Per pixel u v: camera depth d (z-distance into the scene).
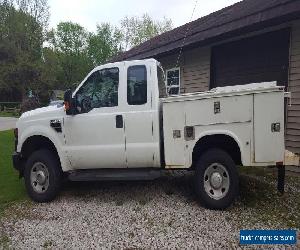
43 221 5.22
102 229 4.84
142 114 5.59
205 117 5.26
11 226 5.08
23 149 6.34
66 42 69.19
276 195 5.96
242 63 9.16
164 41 12.98
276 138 4.99
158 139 5.57
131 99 5.67
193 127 5.33
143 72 5.69
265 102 5.00
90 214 5.42
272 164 5.03
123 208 5.62
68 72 68.06
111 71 5.85
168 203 5.76
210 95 5.21
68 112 5.83
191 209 5.45
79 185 7.05
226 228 4.73
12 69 51.44
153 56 12.11
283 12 7.18
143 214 5.33
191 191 6.35
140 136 5.62
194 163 5.59
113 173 5.82
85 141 5.84
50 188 6.04
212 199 5.34
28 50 55.06
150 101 5.59
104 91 5.85
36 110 6.38
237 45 9.30
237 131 5.14
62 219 5.27
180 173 7.66
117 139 5.70
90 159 5.86
